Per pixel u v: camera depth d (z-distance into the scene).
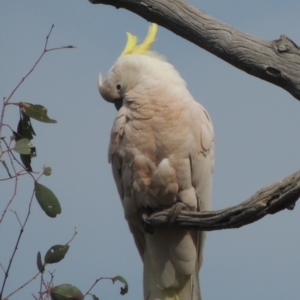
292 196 7.65
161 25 7.90
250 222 8.23
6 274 6.12
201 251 10.98
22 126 7.23
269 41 7.74
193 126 10.50
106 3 7.79
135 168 10.53
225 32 7.72
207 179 10.78
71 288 6.73
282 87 7.86
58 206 7.09
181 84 10.84
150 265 11.05
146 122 10.40
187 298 10.95
